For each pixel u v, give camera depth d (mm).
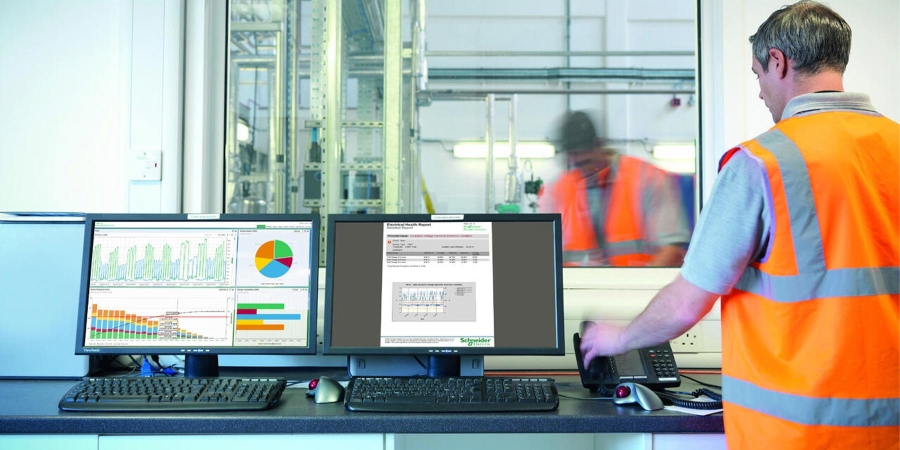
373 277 1444
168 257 1483
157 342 1457
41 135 1880
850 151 1006
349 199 3193
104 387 1271
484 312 1434
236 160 3057
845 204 981
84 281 1466
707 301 1070
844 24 1082
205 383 1298
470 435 1718
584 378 1442
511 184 6938
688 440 1192
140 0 1862
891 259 999
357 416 1172
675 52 6941
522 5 6949
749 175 1021
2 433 1158
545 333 1427
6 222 1587
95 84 1885
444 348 1411
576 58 7016
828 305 976
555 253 1449
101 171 1875
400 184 3113
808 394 962
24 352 1574
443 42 6941
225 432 1169
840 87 1089
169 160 1850
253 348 1449
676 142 7066
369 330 1424
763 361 1022
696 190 2053
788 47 1087
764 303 1033
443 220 1464
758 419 1013
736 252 1026
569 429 1181
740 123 1934
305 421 1167
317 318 1562
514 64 6980
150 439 1172
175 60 1860
